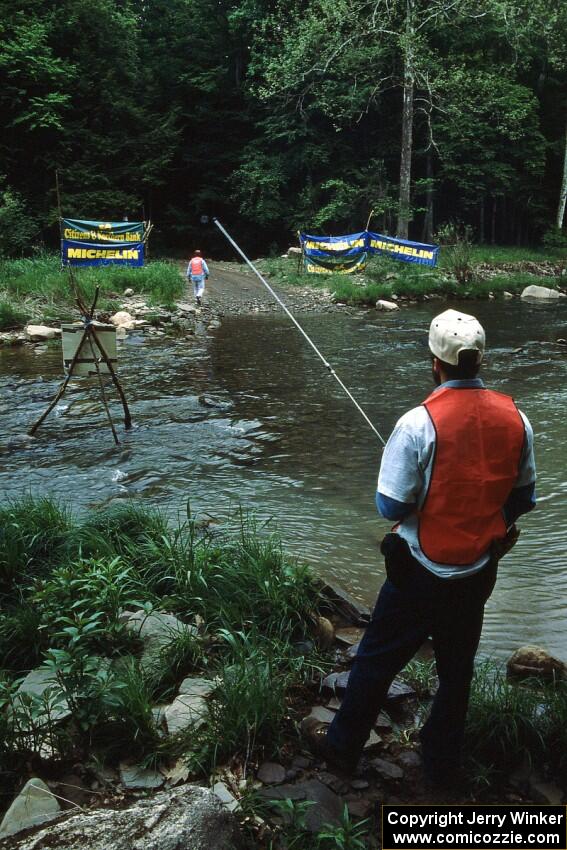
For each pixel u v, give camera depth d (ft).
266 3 109.91
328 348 43.50
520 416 7.29
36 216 94.58
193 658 10.03
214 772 8.01
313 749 8.55
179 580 12.03
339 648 11.09
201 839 6.50
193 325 52.24
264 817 7.45
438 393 7.25
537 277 88.79
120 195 102.37
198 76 122.72
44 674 9.61
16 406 28.73
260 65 102.99
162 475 20.54
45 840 6.41
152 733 8.48
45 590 10.73
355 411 28.22
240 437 24.58
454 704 7.72
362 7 87.81
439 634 7.49
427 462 7.06
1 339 42.93
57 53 105.09
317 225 106.83
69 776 8.02
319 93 100.37
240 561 12.51
